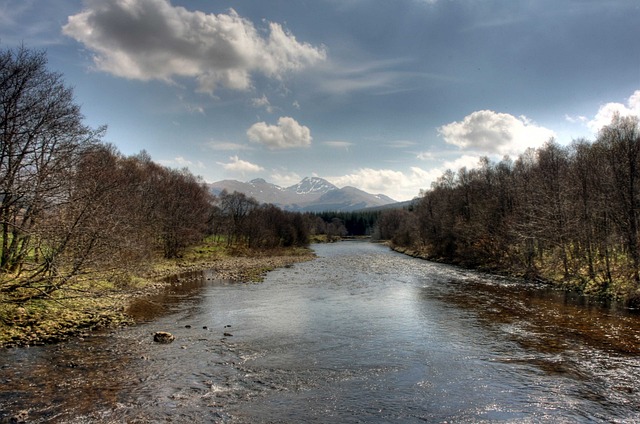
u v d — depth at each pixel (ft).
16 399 47.01
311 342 74.08
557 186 175.11
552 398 49.80
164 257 241.55
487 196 246.68
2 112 80.43
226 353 66.80
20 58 85.15
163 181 272.51
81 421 42.14
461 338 76.74
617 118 136.26
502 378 56.39
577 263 158.71
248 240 367.04
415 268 217.77
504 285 149.59
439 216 289.53
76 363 59.93
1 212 80.94
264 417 44.29
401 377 56.90
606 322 88.63
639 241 123.13
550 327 84.64
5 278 86.63
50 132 88.58
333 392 51.49
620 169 131.44
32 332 73.20
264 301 115.85
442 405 47.93
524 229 186.91
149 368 58.70
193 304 110.01
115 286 125.29
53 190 82.53
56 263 83.35
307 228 531.91
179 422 42.63
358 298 121.49
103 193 97.14
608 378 56.08
